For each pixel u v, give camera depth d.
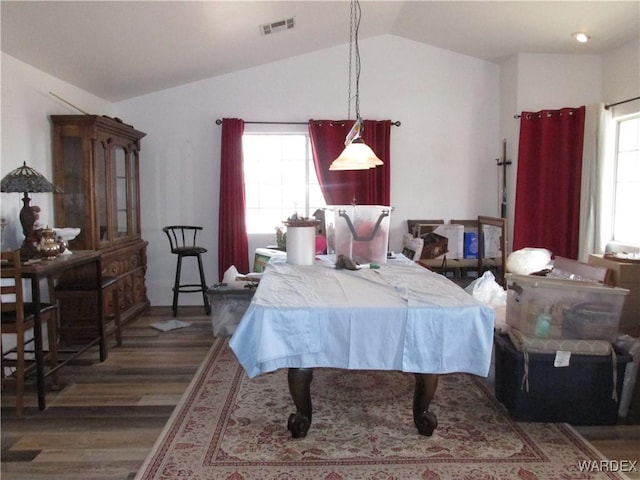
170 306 5.08
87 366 3.35
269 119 4.99
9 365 2.86
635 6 3.58
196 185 5.02
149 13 3.12
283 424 2.50
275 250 4.40
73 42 3.25
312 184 5.15
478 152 5.11
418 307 2.04
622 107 4.12
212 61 4.43
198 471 2.08
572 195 4.46
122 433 2.42
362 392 2.91
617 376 2.48
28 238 2.99
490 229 4.74
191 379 3.12
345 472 2.07
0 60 3.10
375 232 3.03
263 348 1.96
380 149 4.94
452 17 4.22
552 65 4.66
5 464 2.15
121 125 4.12
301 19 3.98
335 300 2.12
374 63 5.00
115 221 4.17
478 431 2.43
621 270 3.20
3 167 3.13
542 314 2.49
